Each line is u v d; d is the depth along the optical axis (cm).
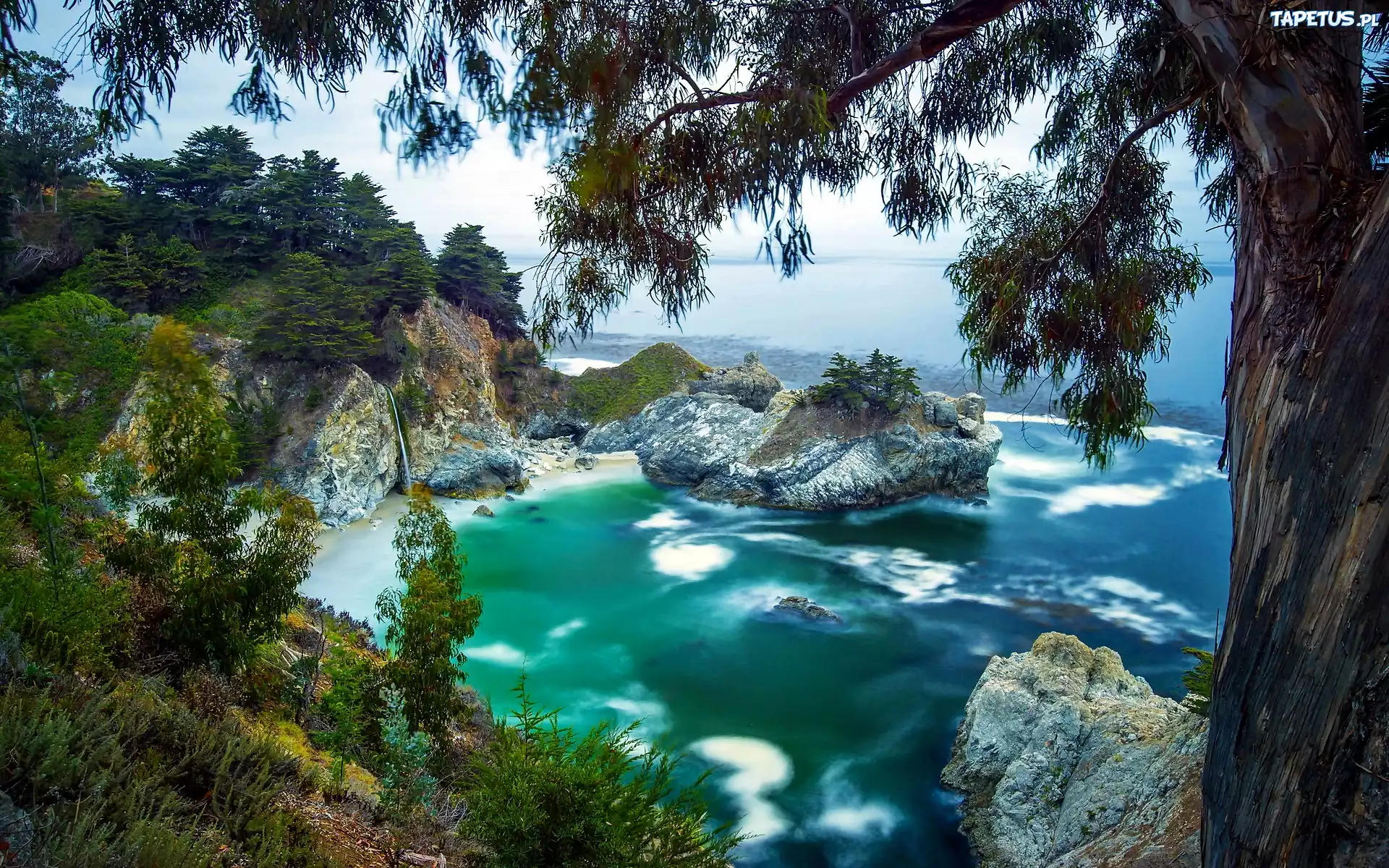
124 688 1090
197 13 524
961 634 3888
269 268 4956
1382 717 314
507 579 4500
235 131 5184
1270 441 382
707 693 3312
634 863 841
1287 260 403
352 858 956
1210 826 400
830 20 694
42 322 1609
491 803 865
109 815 699
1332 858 324
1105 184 736
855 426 6062
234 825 838
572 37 505
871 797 2592
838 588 4441
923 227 842
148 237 4478
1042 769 2194
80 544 1822
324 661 2178
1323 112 409
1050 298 822
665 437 6794
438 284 6900
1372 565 323
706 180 612
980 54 785
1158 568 4684
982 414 6203
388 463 5528
